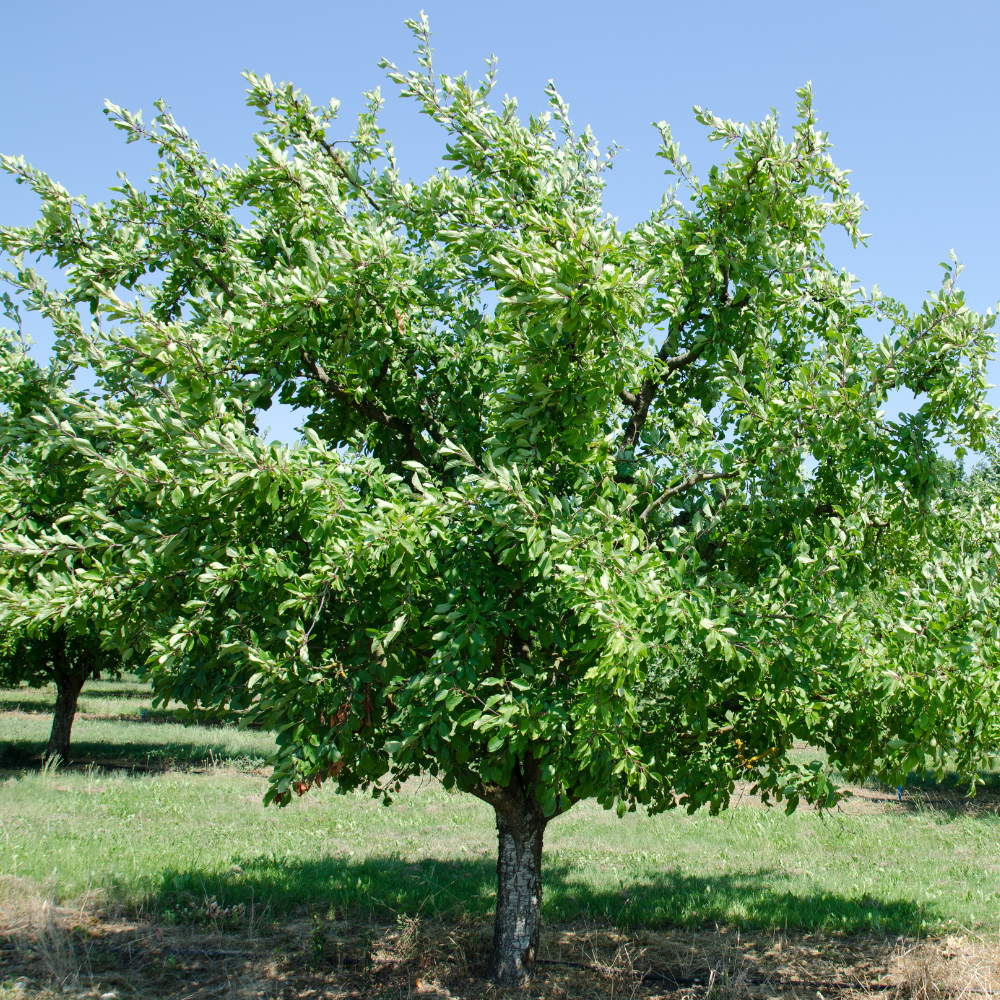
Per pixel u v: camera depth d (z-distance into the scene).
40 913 6.82
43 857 8.52
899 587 5.24
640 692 5.70
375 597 4.81
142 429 4.66
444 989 6.03
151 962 6.29
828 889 9.27
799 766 5.31
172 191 6.20
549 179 5.84
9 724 23.31
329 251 5.19
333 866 9.75
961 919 7.97
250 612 4.96
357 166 6.36
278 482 4.29
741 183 5.46
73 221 5.91
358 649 4.88
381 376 5.77
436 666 4.52
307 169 5.53
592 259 4.11
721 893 8.98
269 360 5.25
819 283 5.89
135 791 14.19
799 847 11.76
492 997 5.83
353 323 5.21
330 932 7.31
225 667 5.16
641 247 5.41
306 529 4.58
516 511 4.39
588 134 6.58
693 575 4.86
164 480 4.56
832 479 5.38
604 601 3.92
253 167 5.73
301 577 4.29
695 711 4.89
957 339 4.90
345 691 4.66
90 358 5.70
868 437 5.11
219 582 4.69
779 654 4.44
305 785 4.65
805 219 5.90
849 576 5.16
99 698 35.03
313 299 4.86
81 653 16.73
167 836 10.91
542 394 4.54
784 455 4.88
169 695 5.30
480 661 4.56
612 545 4.36
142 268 6.08
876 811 14.48
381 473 4.92
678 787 5.39
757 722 5.19
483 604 4.61
